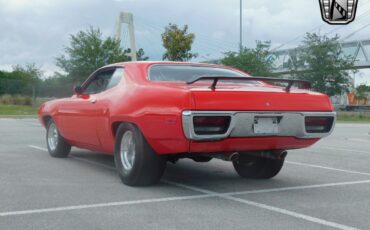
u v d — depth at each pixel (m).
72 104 7.60
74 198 5.35
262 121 5.55
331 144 13.45
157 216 4.62
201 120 5.21
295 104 5.73
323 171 7.76
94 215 4.64
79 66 32.88
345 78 42.19
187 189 5.95
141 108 5.70
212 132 5.29
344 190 6.07
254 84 6.57
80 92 7.39
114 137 6.40
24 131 14.86
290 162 8.91
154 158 5.79
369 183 6.62
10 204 5.04
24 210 4.80
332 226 4.36
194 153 5.59
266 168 6.66
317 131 5.98
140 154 5.76
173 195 5.57
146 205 5.06
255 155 6.16
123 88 6.32
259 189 6.05
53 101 8.58
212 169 7.67
